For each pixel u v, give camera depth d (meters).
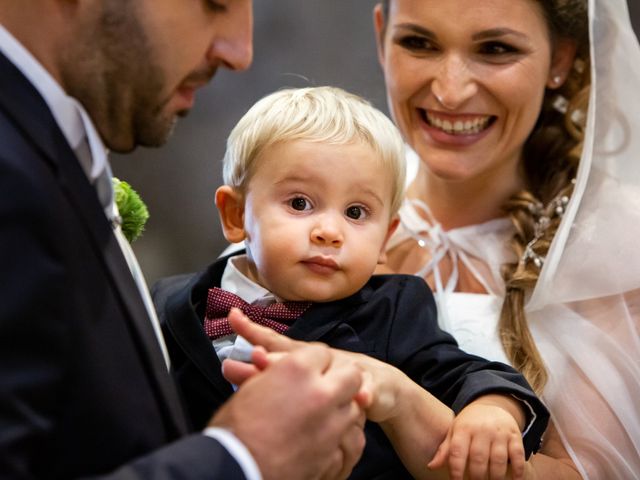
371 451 1.82
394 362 1.88
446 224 2.51
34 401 1.19
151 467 1.21
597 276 2.23
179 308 1.85
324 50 5.34
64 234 1.26
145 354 1.37
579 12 2.34
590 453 2.11
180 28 1.40
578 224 2.27
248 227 1.91
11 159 1.24
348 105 1.93
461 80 2.27
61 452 1.25
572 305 2.28
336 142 1.85
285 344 1.48
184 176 5.39
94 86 1.40
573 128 2.48
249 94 5.38
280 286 1.85
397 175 1.95
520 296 2.30
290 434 1.29
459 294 2.35
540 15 2.29
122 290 1.36
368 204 1.88
